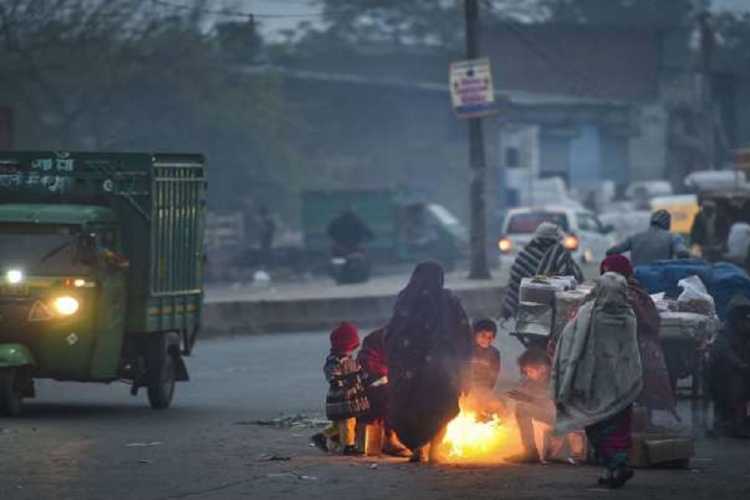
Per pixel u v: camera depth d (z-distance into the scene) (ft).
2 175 136.77
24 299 125.90
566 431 84.38
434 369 93.81
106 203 135.03
